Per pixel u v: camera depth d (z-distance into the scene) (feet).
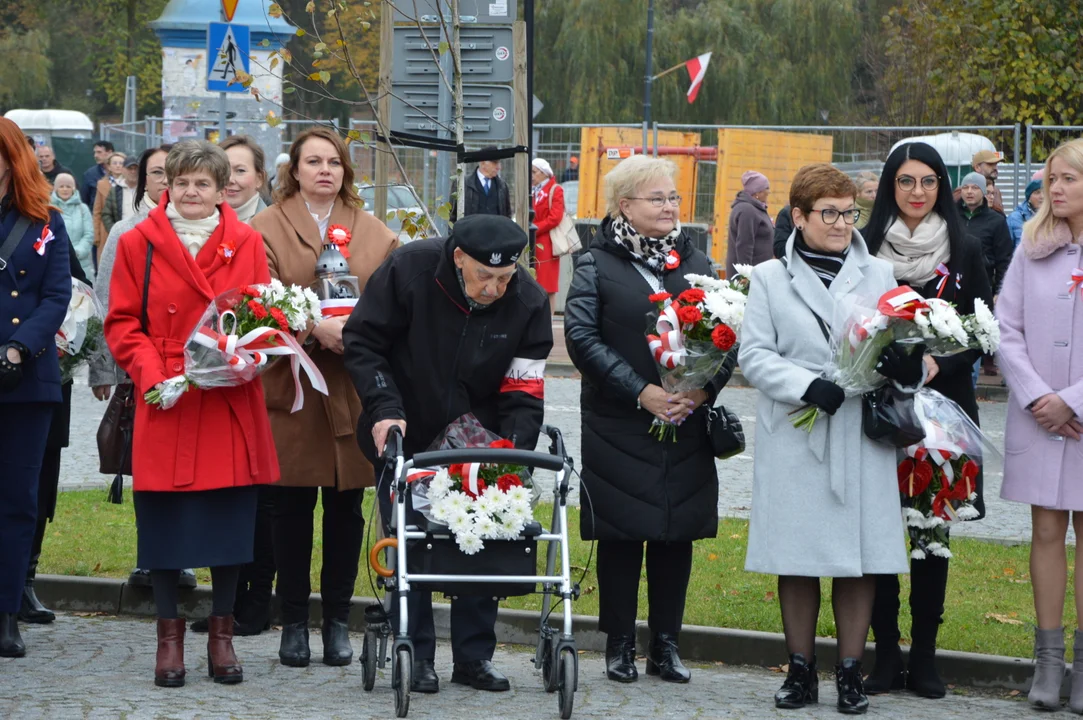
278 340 28.73
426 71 44.50
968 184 66.69
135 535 42.91
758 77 187.21
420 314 28.43
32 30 252.83
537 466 26.76
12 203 31.32
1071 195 29.73
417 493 27.50
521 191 44.73
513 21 44.11
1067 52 111.24
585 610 35.42
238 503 29.48
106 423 35.73
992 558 41.88
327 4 45.09
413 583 26.91
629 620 31.27
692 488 30.76
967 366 30.19
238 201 37.06
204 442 28.94
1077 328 29.84
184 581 36.86
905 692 30.91
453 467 27.40
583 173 101.40
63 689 28.55
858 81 207.92
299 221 32.40
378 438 27.66
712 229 98.07
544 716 27.48
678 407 29.84
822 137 95.91
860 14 196.75
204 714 26.76
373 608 30.07
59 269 31.60
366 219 33.06
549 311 29.17
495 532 26.66
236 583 30.07
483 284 27.55
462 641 29.94
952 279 29.84
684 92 187.73
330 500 32.09
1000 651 32.24
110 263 36.29
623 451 30.71
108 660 31.58
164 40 94.63
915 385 28.14
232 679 29.50
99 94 265.95
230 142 37.32
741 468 58.03
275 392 31.32
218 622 29.73
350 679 30.35
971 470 29.37
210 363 28.07
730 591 37.27
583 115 186.50
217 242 29.68
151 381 28.37
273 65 43.34
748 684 31.30
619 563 31.14
